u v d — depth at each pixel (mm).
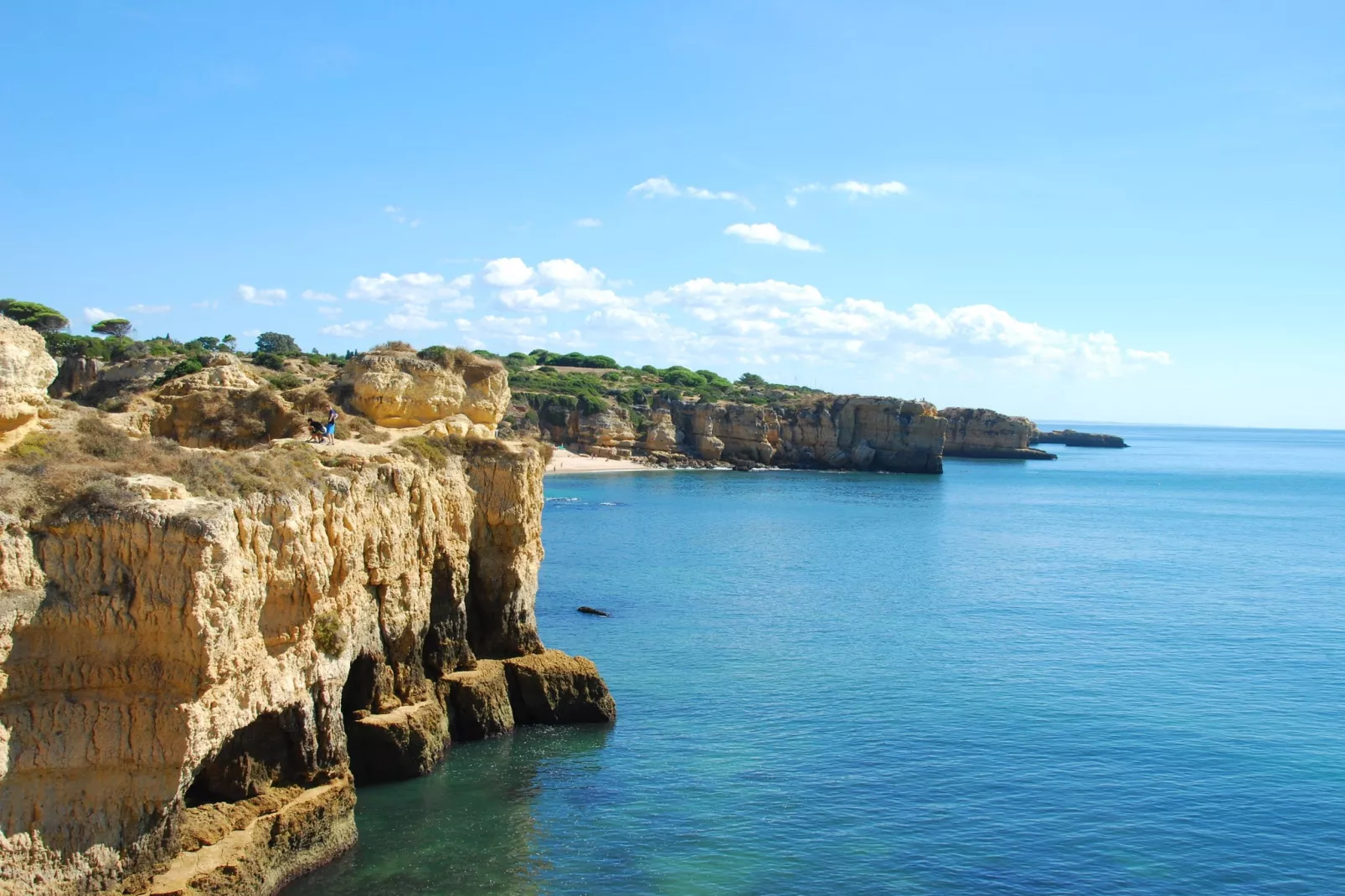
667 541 99438
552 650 43719
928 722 43125
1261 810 34625
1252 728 42688
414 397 44562
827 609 66875
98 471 23203
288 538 26656
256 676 25625
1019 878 30000
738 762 38219
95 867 21938
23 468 22562
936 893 29094
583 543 96000
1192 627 62219
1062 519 129250
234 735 26219
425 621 37094
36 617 21250
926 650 55594
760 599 69875
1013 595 73125
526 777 35812
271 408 42219
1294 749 40125
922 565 87750
